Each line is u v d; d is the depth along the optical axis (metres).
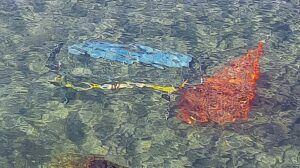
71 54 16.50
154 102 13.84
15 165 11.29
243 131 12.62
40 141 12.15
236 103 13.46
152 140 12.30
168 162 11.58
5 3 20.80
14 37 17.64
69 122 12.91
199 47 17.33
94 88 14.46
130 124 12.90
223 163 11.60
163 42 17.61
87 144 12.09
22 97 13.92
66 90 14.34
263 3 21.59
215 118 12.97
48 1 21.28
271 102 13.77
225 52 17.00
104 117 13.16
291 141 12.38
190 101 13.67
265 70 15.61
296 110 13.56
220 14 20.27
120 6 20.97
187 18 19.78
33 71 15.35
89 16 19.81
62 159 11.46
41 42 17.34
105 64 15.88
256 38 18.14
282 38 18.19
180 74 15.41
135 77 15.18
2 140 12.12
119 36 18.02
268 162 11.66
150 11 20.44
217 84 14.20
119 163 11.46
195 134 12.51
